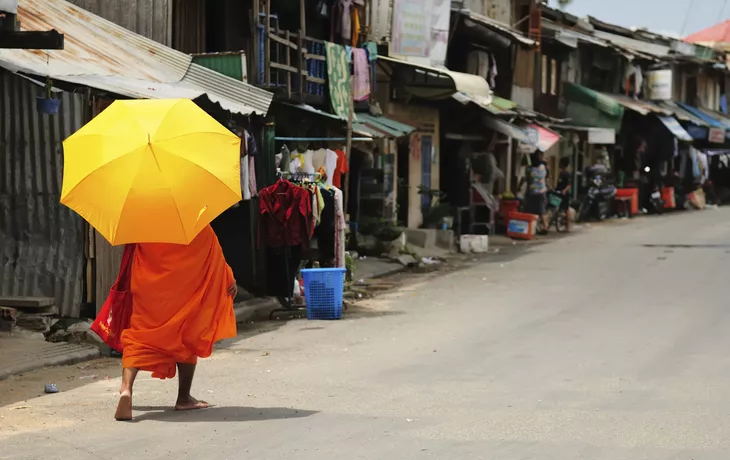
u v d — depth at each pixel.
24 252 14.05
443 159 34.03
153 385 10.94
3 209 14.07
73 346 13.02
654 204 47.50
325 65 23.42
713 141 57.50
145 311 8.97
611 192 42.28
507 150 37.78
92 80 13.69
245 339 14.41
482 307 17.61
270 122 18.19
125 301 9.12
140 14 18.59
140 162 8.59
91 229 13.91
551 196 35.62
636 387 10.61
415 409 9.46
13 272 14.03
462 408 9.51
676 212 49.12
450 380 11.08
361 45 26.41
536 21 40.72
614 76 50.50
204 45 21.02
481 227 33.47
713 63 61.06
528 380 11.05
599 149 49.25
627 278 21.78
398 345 13.70
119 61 15.58
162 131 8.73
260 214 16.89
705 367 11.82
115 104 9.15
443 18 27.23
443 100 32.00
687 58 56.66
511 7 40.41
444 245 28.84
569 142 45.00
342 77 23.92
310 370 11.81
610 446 7.98
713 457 7.66
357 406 9.62
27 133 13.96
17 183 14.02
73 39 15.70
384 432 8.46
